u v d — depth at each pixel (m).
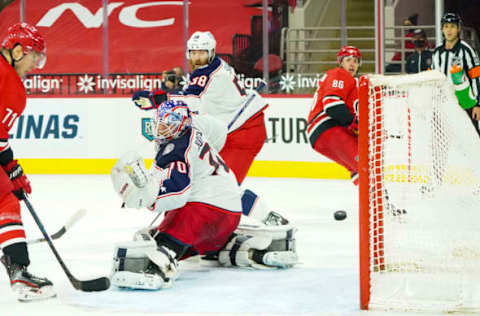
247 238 12.77
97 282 10.48
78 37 43.56
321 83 18.05
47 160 33.81
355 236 16.58
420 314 9.56
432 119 10.48
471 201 10.37
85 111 33.62
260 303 10.15
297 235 16.77
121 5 43.56
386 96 10.31
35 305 10.12
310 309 9.80
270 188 27.41
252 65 40.38
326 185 28.48
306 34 40.59
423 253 10.51
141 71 43.31
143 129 33.34
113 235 17.03
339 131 17.72
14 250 10.30
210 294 10.75
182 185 11.16
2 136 10.52
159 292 10.91
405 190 10.56
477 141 10.41
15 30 10.55
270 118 31.88
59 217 20.48
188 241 11.73
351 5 40.97
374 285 10.02
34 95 33.75
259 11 41.72
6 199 10.42
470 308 9.63
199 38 16.06
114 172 10.73
